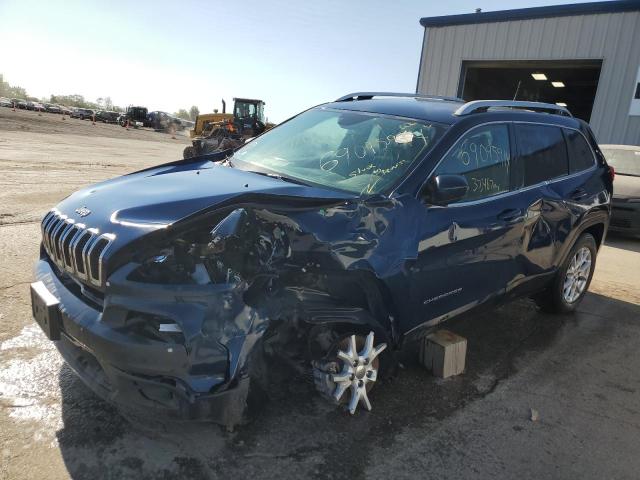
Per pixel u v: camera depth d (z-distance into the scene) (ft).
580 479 8.96
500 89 66.64
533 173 13.70
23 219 22.84
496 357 13.48
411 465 8.93
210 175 10.66
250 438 9.21
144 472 8.18
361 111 13.25
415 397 11.14
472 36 51.44
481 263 11.78
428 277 10.50
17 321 12.67
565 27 45.93
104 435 8.94
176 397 7.85
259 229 8.83
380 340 10.24
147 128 200.54
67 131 106.42
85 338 8.01
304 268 8.94
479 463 9.14
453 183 10.14
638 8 42.32
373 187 10.41
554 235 14.24
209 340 7.79
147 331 7.79
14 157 48.01
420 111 12.56
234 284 8.02
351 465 8.79
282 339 9.16
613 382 12.57
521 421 10.56
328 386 9.70
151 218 8.21
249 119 83.87
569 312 16.76
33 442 8.61
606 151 34.04
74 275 8.64
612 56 43.83
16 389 10.02
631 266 23.93
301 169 11.63
